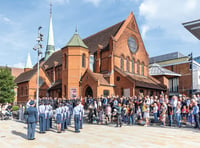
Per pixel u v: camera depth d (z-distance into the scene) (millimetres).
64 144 11242
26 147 10711
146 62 44469
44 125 15102
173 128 16406
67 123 17141
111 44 35812
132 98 22828
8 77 44531
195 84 50906
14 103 47000
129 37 40312
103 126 18141
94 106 21219
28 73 52281
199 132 14508
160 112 18953
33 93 46156
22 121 23500
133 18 41750
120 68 36969
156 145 10703
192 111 16594
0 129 17234
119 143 11258
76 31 39781
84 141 11938
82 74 37031
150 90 38031
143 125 18328
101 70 37500
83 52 37812
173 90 54625
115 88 34969
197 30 9734
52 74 48781
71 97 35812
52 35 70250
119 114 17844
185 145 10641
